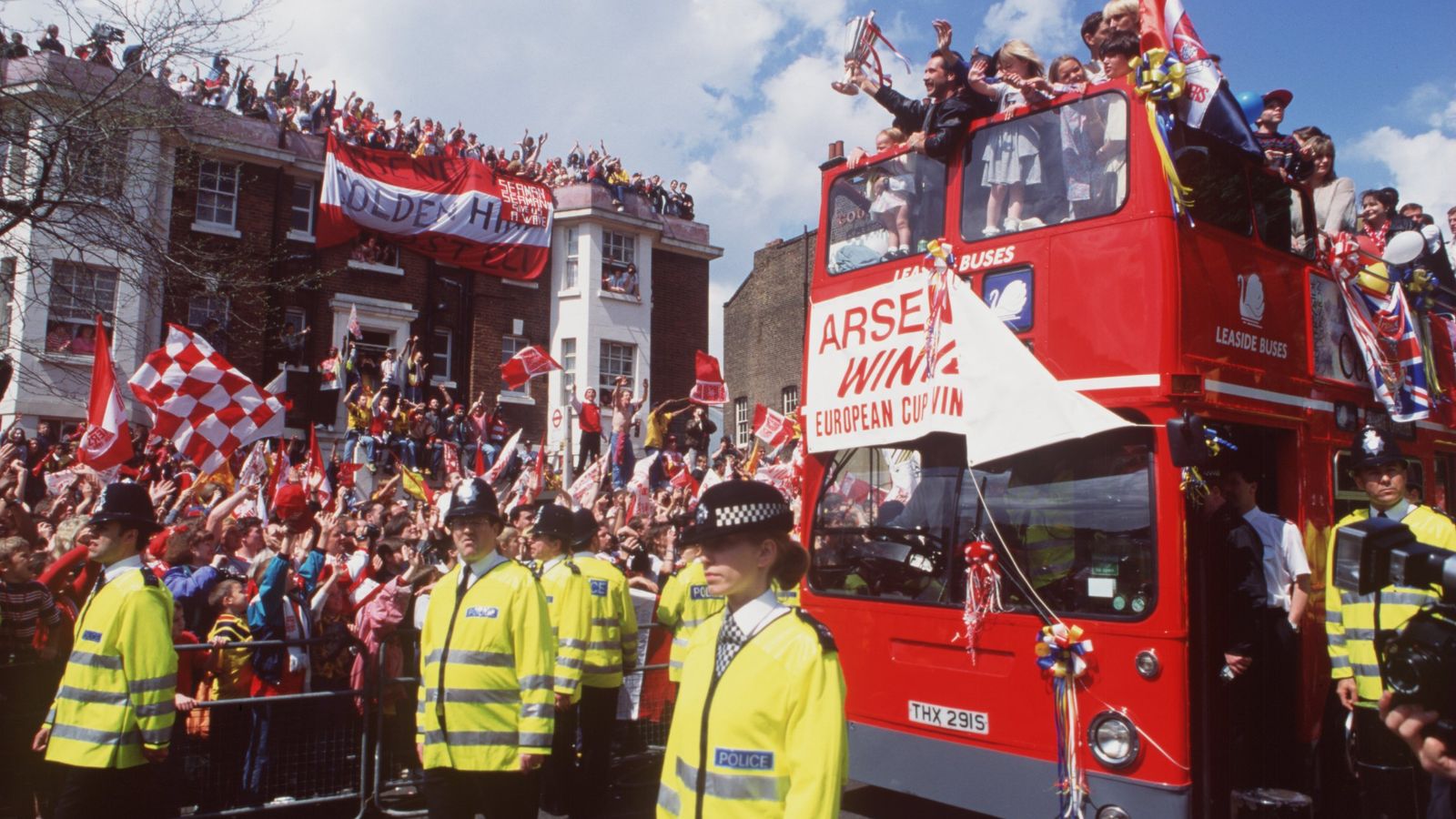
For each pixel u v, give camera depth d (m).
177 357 9.69
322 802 6.62
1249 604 5.65
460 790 4.75
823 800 2.57
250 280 17.59
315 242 24.25
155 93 13.83
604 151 29.61
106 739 4.62
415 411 21.47
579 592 6.25
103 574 4.87
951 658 5.89
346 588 7.45
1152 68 5.38
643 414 29.33
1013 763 5.49
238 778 6.36
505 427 25.09
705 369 23.66
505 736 4.75
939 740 5.86
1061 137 5.86
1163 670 5.02
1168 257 5.31
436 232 25.12
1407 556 2.26
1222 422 5.71
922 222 6.53
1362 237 7.79
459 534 4.89
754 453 15.56
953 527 6.02
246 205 23.12
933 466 6.23
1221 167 5.95
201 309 21.67
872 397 6.43
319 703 6.70
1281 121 8.07
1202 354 5.42
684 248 31.08
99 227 12.84
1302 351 6.34
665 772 2.93
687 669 2.93
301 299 23.97
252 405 10.04
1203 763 5.03
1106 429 5.14
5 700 5.85
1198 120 5.59
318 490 12.79
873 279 6.70
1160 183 5.39
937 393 5.92
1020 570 5.63
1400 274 7.62
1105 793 5.11
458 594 4.91
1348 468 6.33
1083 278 5.61
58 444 16.33
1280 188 6.46
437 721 4.77
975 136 6.31
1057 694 5.31
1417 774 4.87
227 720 6.35
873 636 6.30
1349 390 6.81
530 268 26.94
